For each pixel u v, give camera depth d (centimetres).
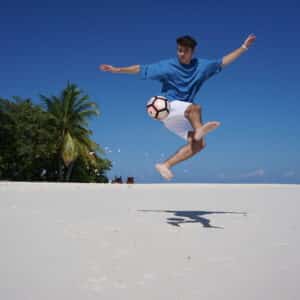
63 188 1460
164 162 580
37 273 301
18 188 1380
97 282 278
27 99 3341
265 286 270
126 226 528
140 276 294
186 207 816
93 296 249
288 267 323
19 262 333
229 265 328
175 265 327
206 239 442
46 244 405
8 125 3009
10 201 877
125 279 286
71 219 588
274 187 1725
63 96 3616
